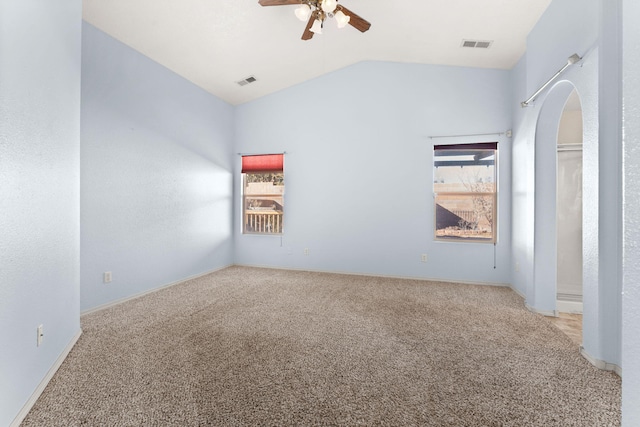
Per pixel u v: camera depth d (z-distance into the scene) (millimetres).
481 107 4242
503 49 3693
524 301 3465
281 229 5227
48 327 1852
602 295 1990
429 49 4012
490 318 2926
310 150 5004
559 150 3229
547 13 2801
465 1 3002
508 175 4125
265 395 1697
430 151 4445
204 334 2506
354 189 4793
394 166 4602
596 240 2023
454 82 4340
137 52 3492
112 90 3186
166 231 3949
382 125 4641
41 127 1754
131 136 3420
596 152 2012
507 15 3072
